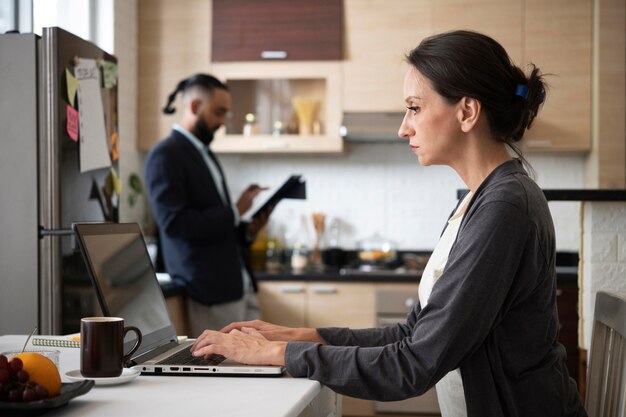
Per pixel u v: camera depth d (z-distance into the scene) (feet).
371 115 15.74
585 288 8.79
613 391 5.37
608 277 8.66
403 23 15.74
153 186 11.98
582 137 15.47
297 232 17.38
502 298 4.74
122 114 15.34
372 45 15.81
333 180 17.33
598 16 15.16
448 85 5.05
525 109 5.14
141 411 4.05
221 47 16.03
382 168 17.24
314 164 17.38
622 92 15.15
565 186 16.67
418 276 14.85
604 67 15.15
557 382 4.98
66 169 8.93
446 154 5.22
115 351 4.75
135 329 5.01
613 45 15.12
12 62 8.77
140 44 16.24
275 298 15.20
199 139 12.57
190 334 12.19
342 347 4.97
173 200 11.89
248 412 4.04
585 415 5.21
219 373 5.03
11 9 11.94
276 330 5.77
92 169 9.68
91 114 9.68
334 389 4.91
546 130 15.49
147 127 16.21
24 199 8.73
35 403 3.79
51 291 8.68
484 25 15.55
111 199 10.32
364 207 17.26
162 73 16.17
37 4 12.76
